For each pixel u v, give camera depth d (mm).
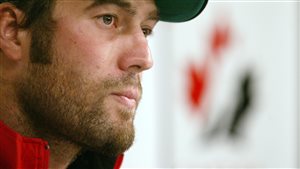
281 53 5348
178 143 4996
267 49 5309
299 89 5395
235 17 5211
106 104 2299
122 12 2318
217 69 5141
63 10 2289
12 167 2275
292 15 5375
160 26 4938
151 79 4875
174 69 4977
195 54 5055
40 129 2373
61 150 2414
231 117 5191
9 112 2377
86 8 2281
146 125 4855
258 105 5281
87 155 2689
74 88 2289
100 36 2297
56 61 2297
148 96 4859
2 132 2297
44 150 2273
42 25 2303
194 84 5043
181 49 5012
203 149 5086
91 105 2287
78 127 2295
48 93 2305
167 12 2576
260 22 5289
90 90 2285
